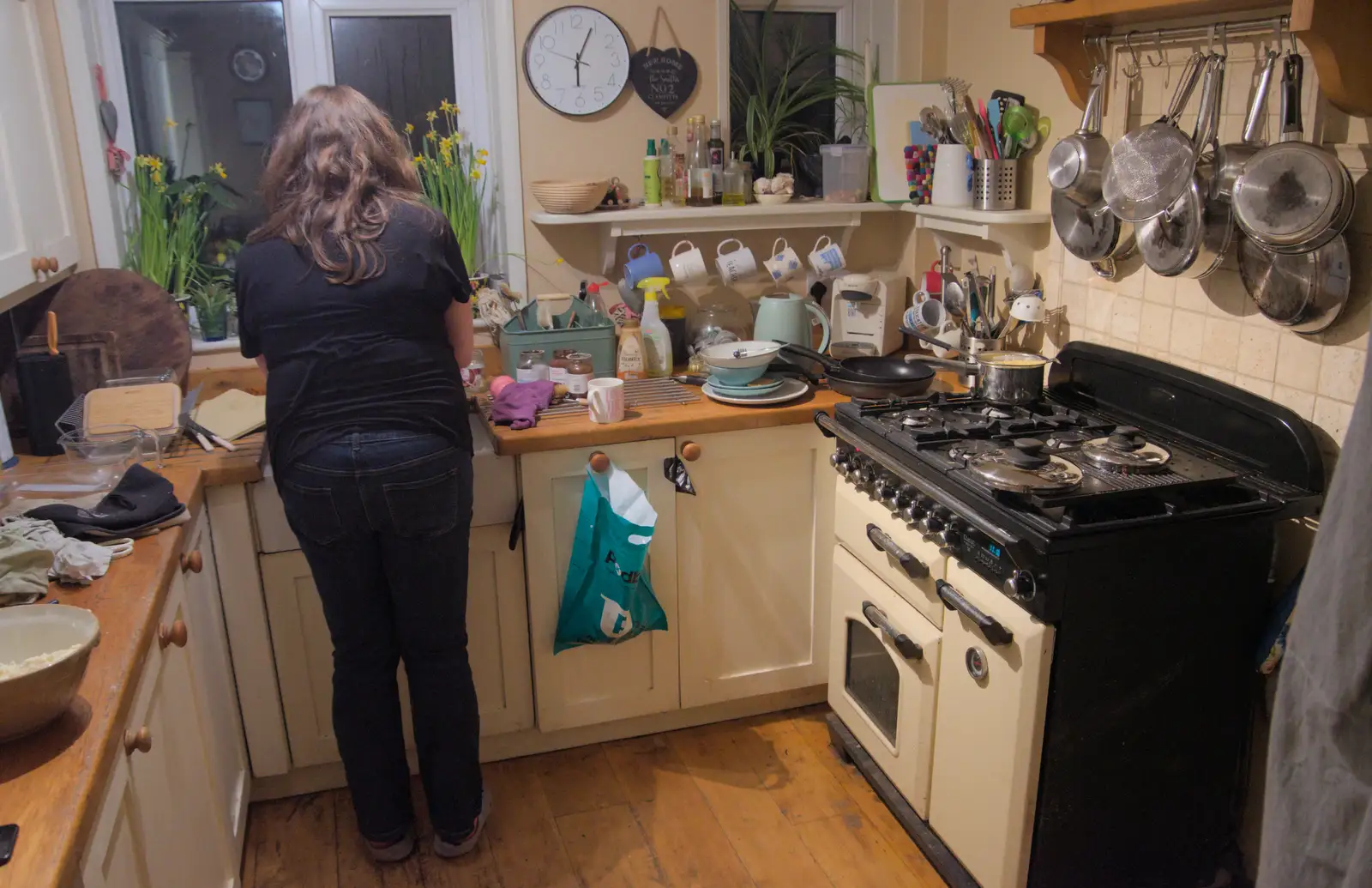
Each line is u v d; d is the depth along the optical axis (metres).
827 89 3.06
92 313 2.50
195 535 2.04
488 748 2.60
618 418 2.40
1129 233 2.20
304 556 2.21
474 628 2.45
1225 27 1.91
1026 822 1.83
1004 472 1.80
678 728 2.74
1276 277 1.85
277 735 2.38
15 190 2.15
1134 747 1.83
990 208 2.58
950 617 1.97
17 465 2.19
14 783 1.10
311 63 2.77
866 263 3.15
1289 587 1.83
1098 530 1.66
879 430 2.18
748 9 2.96
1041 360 2.34
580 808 2.43
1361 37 1.55
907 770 2.17
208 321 2.81
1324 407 1.82
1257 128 1.84
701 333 2.93
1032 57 2.58
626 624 2.38
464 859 2.28
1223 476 1.82
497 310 2.86
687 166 2.95
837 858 2.26
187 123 2.77
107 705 1.25
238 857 2.12
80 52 2.56
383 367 1.92
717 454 2.48
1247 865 2.03
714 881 2.20
